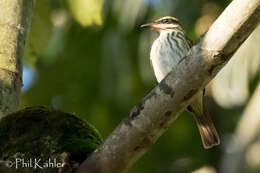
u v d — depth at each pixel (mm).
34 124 6352
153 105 5902
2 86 6418
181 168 15102
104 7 12477
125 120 5969
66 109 13828
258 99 13367
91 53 13602
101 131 13734
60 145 6297
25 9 6812
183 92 5863
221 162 14992
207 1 13156
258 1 5617
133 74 13312
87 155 6305
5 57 6539
